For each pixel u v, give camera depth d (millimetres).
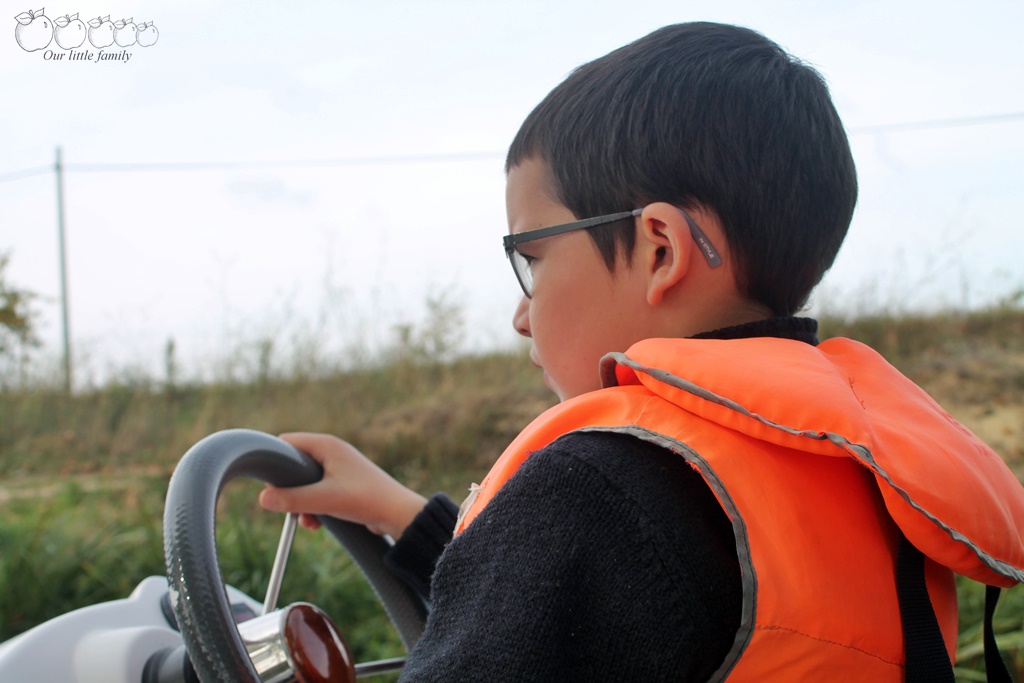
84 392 8039
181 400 7848
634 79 825
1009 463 4836
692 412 660
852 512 668
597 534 611
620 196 799
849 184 871
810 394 622
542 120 874
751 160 788
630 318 798
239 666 718
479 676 606
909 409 747
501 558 641
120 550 3242
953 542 598
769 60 854
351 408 6641
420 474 5602
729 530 627
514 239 856
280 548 1037
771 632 584
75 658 902
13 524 3641
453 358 7418
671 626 583
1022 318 7102
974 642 2168
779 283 805
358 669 1037
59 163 12438
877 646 629
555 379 853
